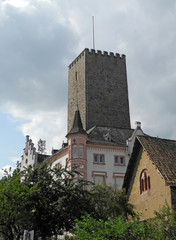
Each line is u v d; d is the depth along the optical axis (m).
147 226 21.72
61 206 34.31
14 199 32.66
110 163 59.91
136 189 34.22
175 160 31.73
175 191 28.45
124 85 83.94
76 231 20.08
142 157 33.75
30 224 34.31
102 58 83.88
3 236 37.25
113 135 65.50
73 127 60.72
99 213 37.28
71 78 87.69
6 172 37.44
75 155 58.16
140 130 64.19
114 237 18.88
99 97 80.38
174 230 21.52
